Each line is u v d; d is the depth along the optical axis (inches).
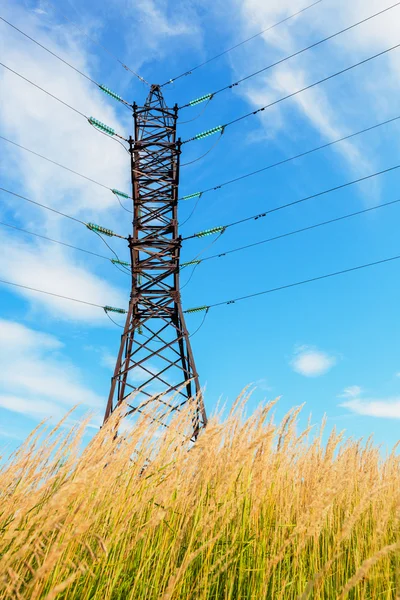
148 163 681.0
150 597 121.6
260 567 136.9
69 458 129.6
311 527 120.1
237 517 147.9
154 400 152.6
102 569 117.3
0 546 92.9
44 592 104.2
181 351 603.2
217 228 661.3
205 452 141.6
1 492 129.6
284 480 180.7
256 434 152.2
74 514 99.0
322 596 128.3
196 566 139.1
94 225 626.2
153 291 629.9
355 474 181.2
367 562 82.3
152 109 727.7
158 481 147.6
